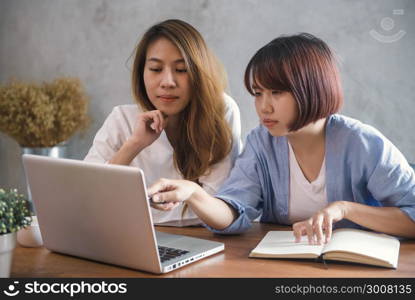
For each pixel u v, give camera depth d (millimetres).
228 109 1761
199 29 2912
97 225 1165
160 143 1761
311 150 1487
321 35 2645
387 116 2557
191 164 1731
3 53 3428
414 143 2521
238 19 2822
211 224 1441
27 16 3350
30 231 1361
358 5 2562
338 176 1466
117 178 1080
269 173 1579
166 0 2980
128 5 3076
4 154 3490
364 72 2574
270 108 1334
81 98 3076
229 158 1729
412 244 1340
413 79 2498
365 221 1347
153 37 1642
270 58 1302
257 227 1571
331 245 1207
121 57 3119
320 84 1313
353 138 1446
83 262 1237
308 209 1533
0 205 1064
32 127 2889
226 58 2863
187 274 1130
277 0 2729
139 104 1764
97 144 1820
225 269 1158
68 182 1166
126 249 1146
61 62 3275
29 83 3297
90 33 3186
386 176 1404
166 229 1575
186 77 1628
